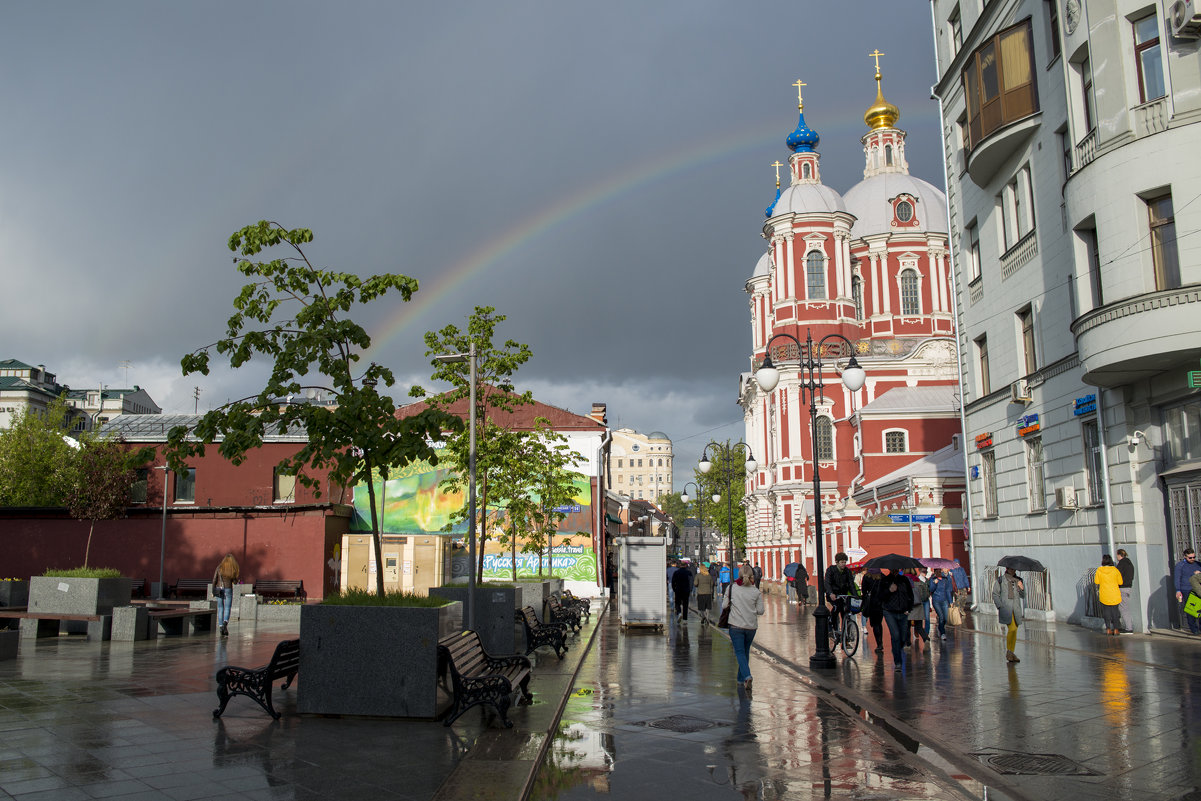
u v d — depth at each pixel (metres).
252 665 14.26
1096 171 18.31
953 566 22.39
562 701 11.52
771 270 58.94
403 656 9.75
